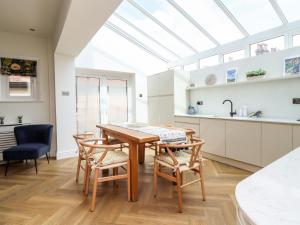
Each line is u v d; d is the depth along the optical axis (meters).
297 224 0.44
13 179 3.11
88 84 5.60
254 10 3.43
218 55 4.56
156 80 5.53
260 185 0.64
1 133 3.84
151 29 4.93
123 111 6.20
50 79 4.48
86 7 2.29
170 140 2.40
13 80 4.22
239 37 4.13
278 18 3.37
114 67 5.62
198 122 4.21
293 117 3.20
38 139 3.91
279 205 0.52
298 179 0.68
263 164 3.04
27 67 4.28
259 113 3.63
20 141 3.76
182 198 2.42
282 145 2.80
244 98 3.95
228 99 4.26
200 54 5.01
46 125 3.97
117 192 2.62
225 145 3.64
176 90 4.93
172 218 2.00
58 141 4.34
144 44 5.76
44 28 3.96
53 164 3.91
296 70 3.10
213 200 2.36
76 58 5.00
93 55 5.27
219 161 3.87
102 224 1.92
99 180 2.23
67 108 4.46
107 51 5.50
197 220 1.96
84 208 2.21
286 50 3.26
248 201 0.54
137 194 2.39
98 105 5.77
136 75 6.05
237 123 3.41
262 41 3.75
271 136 2.92
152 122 5.73
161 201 2.35
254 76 3.54
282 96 3.34
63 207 2.24
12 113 4.14
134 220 1.97
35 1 2.94
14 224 1.92
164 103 5.22
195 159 2.26
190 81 5.18
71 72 4.50
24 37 4.23
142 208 2.20
